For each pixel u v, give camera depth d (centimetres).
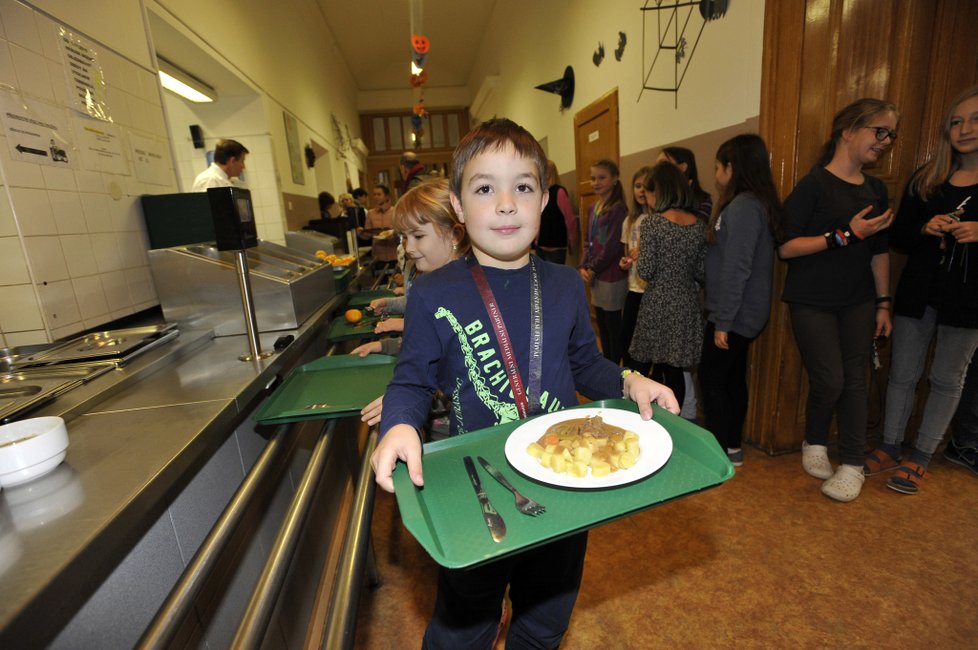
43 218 139
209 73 327
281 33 467
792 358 208
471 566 46
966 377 196
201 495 100
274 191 408
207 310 162
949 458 206
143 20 199
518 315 79
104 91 170
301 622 137
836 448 223
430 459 68
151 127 198
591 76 388
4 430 74
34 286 134
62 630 63
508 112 716
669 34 267
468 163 74
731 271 182
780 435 216
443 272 80
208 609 96
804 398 215
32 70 138
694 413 239
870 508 178
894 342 193
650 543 169
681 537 170
